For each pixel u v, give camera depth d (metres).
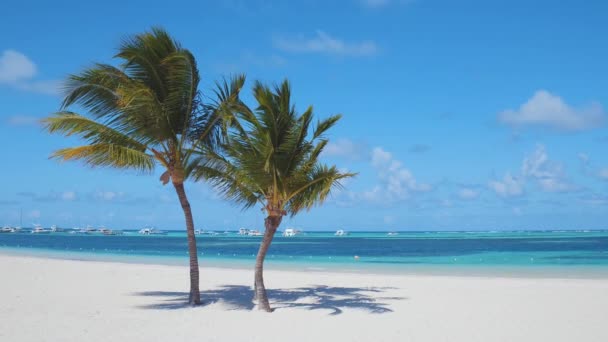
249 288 18.75
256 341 9.98
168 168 13.84
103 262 32.72
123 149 12.74
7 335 10.17
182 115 13.67
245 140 12.80
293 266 32.53
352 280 21.94
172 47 13.35
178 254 50.72
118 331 10.78
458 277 23.70
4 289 17.67
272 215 13.33
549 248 71.12
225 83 13.52
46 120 12.66
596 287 19.36
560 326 11.83
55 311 13.29
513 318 12.83
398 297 16.62
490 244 93.62
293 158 12.70
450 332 11.08
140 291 17.69
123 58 12.88
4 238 131.25
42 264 28.98
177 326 11.39
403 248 77.38
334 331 11.04
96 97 13.31
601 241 109.19
